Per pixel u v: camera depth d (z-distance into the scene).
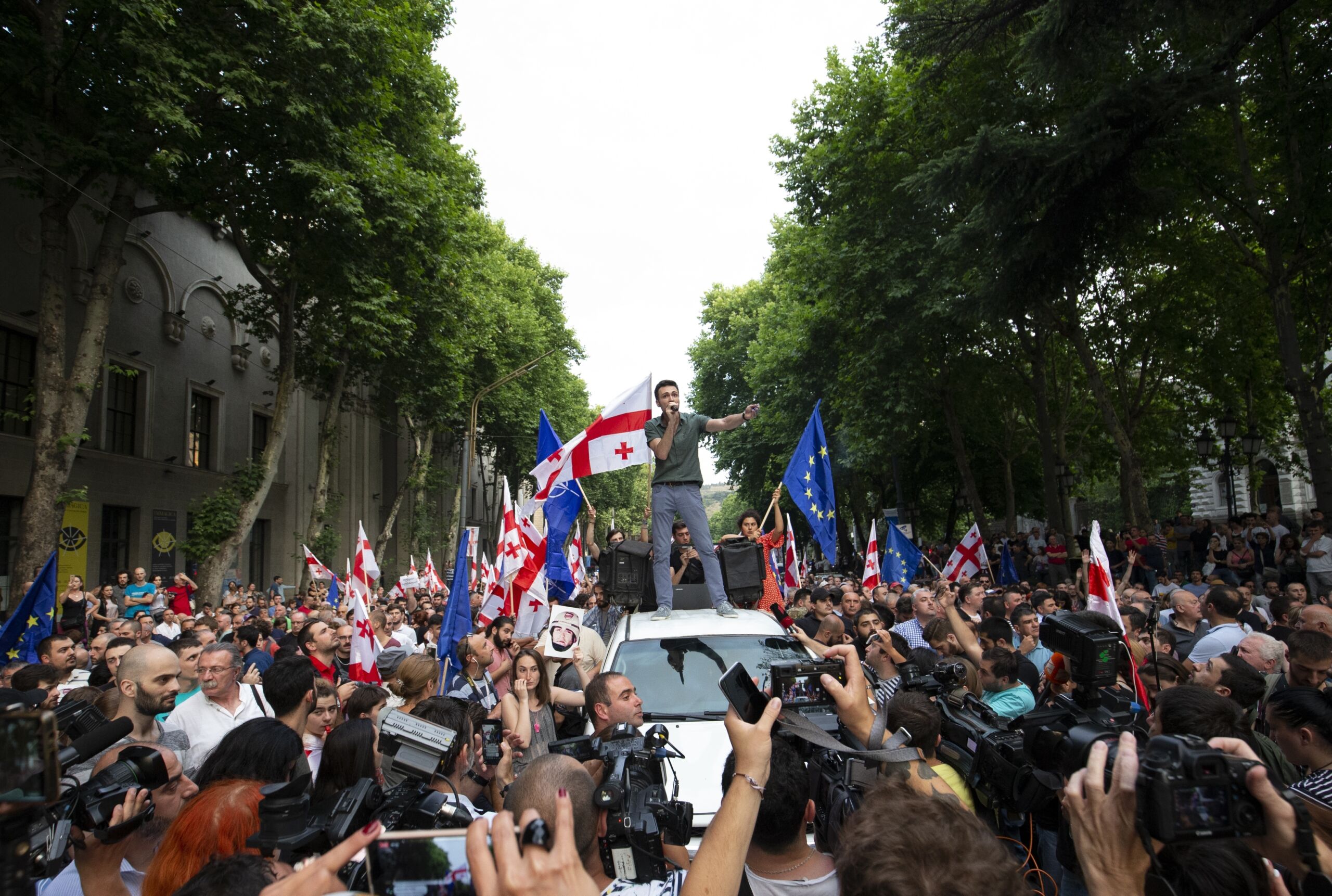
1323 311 16.67
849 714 2.90
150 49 13.17
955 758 3.43
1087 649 2.89
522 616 7.63
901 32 14.84
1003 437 31.81
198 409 25.25
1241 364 22.50
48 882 2.96
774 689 3.52
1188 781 1.65
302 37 14.79
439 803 2.42
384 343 19.61
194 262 24.44
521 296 40.19
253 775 3.20
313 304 21.28
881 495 39.69
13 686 5.60
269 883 2.13
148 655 4.15
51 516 13.97
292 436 30.45
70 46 13.53
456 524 36.97
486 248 33.38
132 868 3.11
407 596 17.83
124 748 2.87
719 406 48.47
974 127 19.30
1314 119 13.59
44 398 14.19
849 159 22.44
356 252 18.06
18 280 18.31
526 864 1.39
